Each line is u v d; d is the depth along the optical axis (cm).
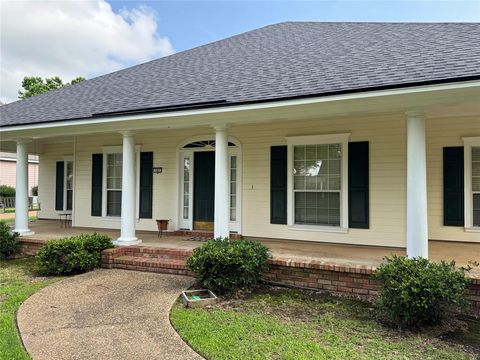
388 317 453
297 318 451
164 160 963
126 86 950
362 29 902
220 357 340
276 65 779
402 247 729
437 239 748
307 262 584
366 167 757
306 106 589
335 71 643
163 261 687
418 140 534
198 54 1063
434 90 490
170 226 949
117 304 496
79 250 679
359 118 765
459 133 730
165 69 1006
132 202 779
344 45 798
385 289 446
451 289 416
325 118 789
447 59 559
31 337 388
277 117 637
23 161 921
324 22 1065
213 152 917
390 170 742
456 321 444
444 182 740
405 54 639
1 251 829
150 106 732
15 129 860
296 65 743
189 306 489
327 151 796
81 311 468
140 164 991
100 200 1052
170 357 341
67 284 597
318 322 438
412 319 412
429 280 413
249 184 868
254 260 563
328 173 794
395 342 381
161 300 513
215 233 683
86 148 1078
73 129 830
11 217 1822
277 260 600
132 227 777
